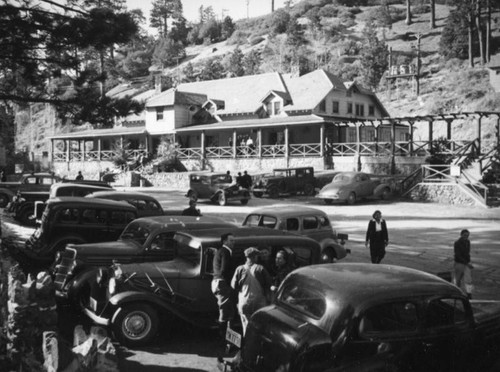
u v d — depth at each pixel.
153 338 8.17
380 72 89.94
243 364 6.04
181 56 144.75
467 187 30.12
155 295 8.05
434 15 117.94
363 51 98.38
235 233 8.74
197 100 52.62
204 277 8.51
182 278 8.41
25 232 17.70
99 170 54.97
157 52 140.12
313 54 109.94
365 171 38.81
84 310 8.72
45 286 4.72
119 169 49.34
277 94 46.34
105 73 14.07
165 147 49.25
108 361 3.28
